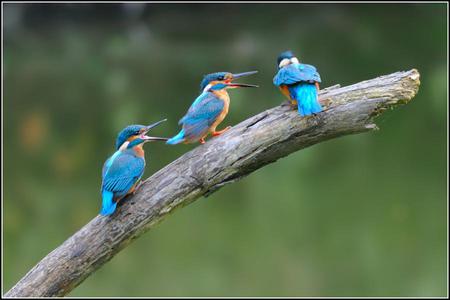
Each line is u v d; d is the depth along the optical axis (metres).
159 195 5.66
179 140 6.12
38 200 15.39
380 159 17.08
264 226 13.48
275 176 16.66
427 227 12.96
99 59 32.19
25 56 33.53
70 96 25.62
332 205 14.39
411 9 33.34
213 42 32.94
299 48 28.67
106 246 5.65
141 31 38.69
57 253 5.67
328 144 18.64
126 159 5.79
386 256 12.00
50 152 19.53
